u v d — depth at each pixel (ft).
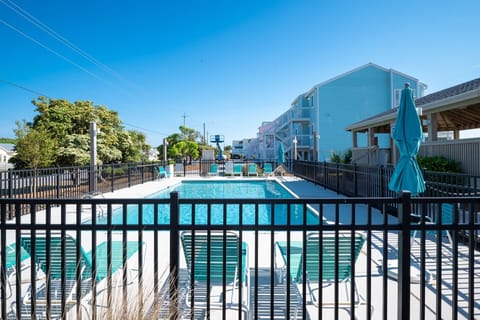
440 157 24.81
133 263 12.01
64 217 6.32
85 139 53.52
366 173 25.57
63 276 6.40
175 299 6.21
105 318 5.72
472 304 6.33
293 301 8.90
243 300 8.97
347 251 8.95
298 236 16.16
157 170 54.03
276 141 104.27
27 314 8.19
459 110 32.04
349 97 74.28
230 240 9.08
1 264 6.49
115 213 27.32
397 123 15.79
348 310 8.69
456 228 6.27
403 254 6.31
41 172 24.38
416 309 8.69
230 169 62.75
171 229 6.38
